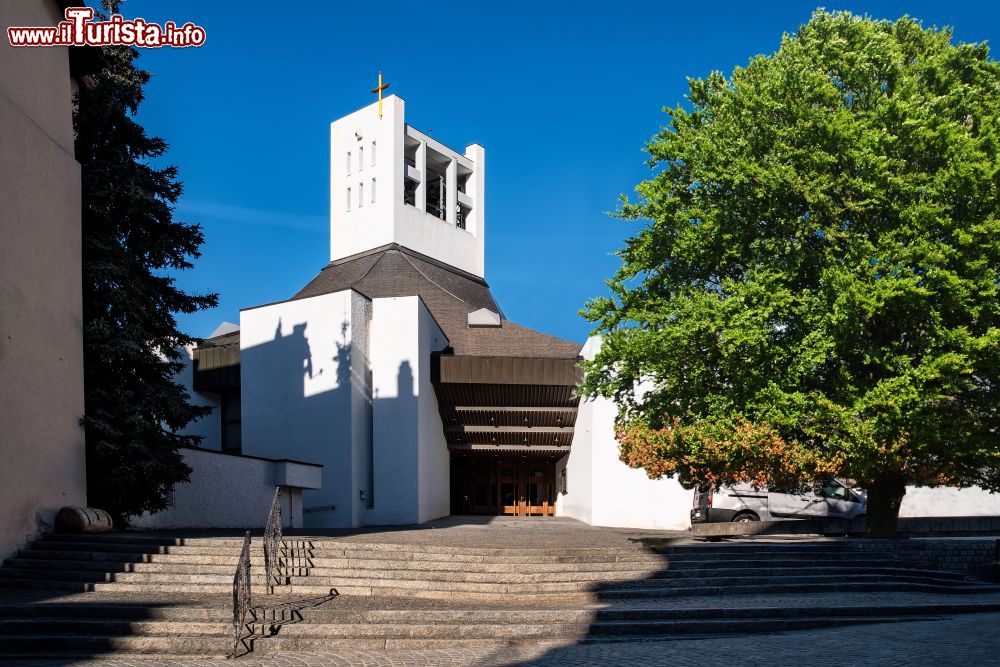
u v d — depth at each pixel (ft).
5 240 48.65
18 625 34.22
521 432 118.42
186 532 63.00
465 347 119.96
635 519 95.09
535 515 135.74
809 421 57.21
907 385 53.11
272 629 34.60
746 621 37.11
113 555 46.01
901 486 62.18
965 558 55.62
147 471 57.88
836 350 56.18
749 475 59.93
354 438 93.30
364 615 36.63
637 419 65.92
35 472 50.03
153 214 63.31
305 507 93.97
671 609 38.27
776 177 56.65
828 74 62.23
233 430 121.80
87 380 59.00
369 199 150.82
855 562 51.55
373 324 99.25
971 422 55.72
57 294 54.03
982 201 54.19
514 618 37.06
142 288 61.11
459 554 48.78
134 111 65.16
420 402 97.35
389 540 54.65
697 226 61.72
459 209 173.06
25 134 51.65
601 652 31.89
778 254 59.31
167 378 64.64
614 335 65.57
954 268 54.80
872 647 30.71
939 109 56.95
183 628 34.19
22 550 47.91
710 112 66.85
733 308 57.72
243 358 102.32
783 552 52.31
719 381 62.03
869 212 58.13
